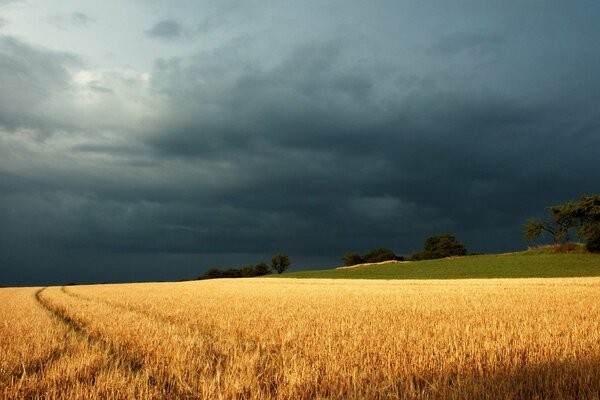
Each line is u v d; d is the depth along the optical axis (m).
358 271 94.31
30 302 31.97
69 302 29.98
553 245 91.88
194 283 83.38
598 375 7.26
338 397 6.71
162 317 18.52
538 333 11.36
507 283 46.84
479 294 30.08
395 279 72.06
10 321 17.80
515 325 13.16
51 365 9.08
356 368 7.87
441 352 9.09
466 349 9.32
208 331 14.08
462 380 7.23
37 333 13.79
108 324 15.62
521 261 78.44
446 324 13.68
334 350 9.55
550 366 7.88
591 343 10.04
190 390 7.43
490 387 6.88
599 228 79.94
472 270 74.94
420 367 8.23
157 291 48.25
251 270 162.00
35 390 7.59
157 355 10.02
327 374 7.72
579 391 6.72
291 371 7.95
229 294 38.66
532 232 95.12
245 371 8.22
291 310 20.45
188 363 8.93
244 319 16.61
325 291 40.75
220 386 7.46
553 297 25.75
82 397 7.05
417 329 12.64
